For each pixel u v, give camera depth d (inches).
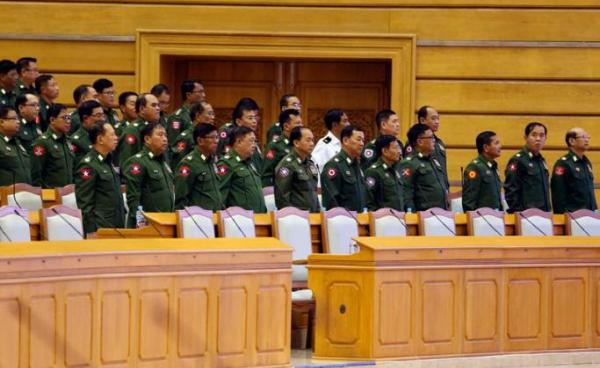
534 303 594.9
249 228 619.8
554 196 776.9
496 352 585.9
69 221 578.6
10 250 467.5
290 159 684.1
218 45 921.5
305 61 960.9
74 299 477.7
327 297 560.4
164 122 784.9
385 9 925.2
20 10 919.7
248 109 752.3
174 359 507.8
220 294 519.2
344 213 647.8
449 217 680.4
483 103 927.0
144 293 498.9
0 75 758.5
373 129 969.5
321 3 923.4
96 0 921.5
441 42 924.0
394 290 559.2
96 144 648.4
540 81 928.3
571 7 927.7
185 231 601.9
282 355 537.6
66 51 921.5
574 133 773.3
